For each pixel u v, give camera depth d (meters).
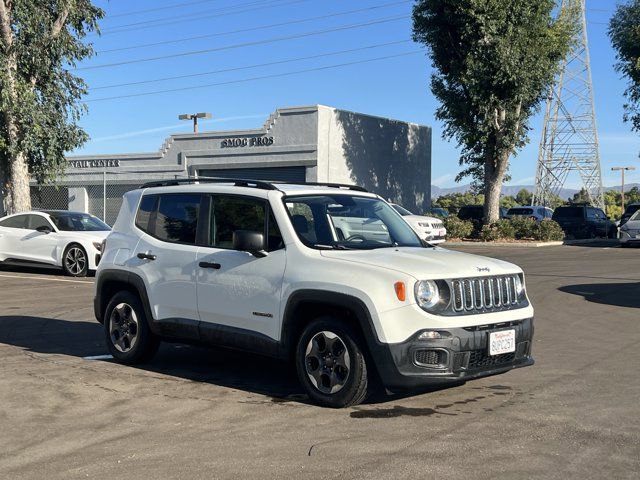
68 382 7.22
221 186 7.36
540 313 11.75
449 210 42.53
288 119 33.53
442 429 5.62
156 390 6.91
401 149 38.38
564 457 4.98
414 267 6.01
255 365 8.04
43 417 6.04
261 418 5.96
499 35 31.23
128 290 8.10
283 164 33.66
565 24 32.62
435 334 5.80
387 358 5.80
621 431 5.58
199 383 7.20
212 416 6.04
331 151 33.53
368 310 5.87
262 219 6.85
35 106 21.48
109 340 8.15
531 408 6.23
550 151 53.94
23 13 21.06
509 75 30.86
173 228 7.64
